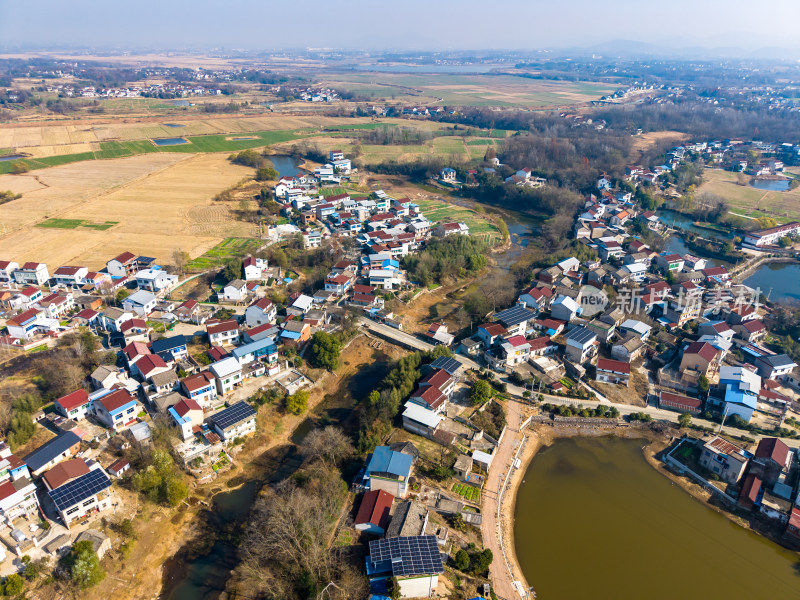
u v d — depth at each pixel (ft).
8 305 423.64
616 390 365.61
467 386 364.17
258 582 233.55
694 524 270.46
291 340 392.68
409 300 484.74
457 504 268.62
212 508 276.21
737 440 318.04
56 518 249.96
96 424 311.06
